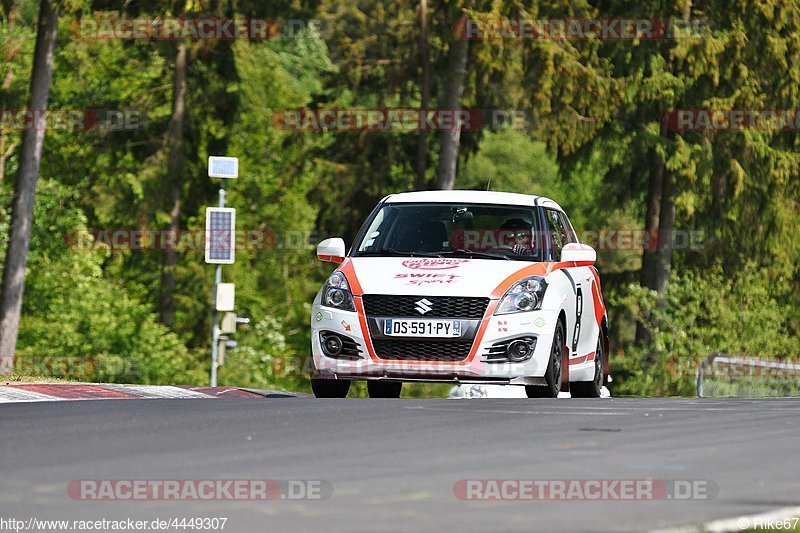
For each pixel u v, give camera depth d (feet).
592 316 165.07
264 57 604.08
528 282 143.33
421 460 81.76
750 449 90.12
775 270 431.02
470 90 424.87
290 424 101.04
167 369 425.69
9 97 421.59
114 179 486.79
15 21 377.71
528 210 155.33
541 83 392.27
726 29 412.98
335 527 59.31
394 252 150.00
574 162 418.72
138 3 433.48
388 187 464.65
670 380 395.55
